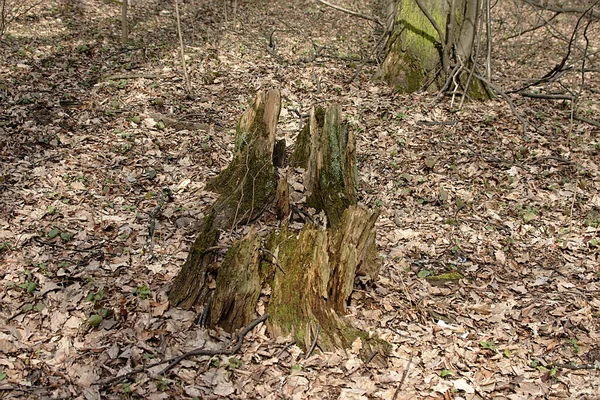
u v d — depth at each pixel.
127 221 6.65
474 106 10.52
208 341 4.88
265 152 6.75
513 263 6.34
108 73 11.16
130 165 7.92
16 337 4.85
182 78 11.02
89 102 9.66
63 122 8.96
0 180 7.21
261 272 5.27
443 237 6.77
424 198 7.61
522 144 9.13
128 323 5.05
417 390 4.58
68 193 7.12
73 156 7.98
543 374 4.80
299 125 9.38
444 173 8.22
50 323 5.02
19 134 8.42
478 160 8.58
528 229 7.00
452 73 10.56
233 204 6.52
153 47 13.02
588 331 5.33
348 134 6.54
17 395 4.29
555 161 8.60
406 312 5.45
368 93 10.80
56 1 15.96
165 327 5.00
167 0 17.52
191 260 5.20
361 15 11.74
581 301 5.72
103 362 4.64
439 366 4.85
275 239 5.36
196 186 7.43
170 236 6.39
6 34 12.91
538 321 5.46
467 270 6.21
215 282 5.27
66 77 10.88
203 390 4.44
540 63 14.36
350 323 5.08
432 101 10.54
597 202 7.58
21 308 5.16
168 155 8.27
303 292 5.05
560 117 10.28
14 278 5.54
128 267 5.83
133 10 16.31
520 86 12.10
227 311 5.02
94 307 5.19
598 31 17.58
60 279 5.59
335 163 6.48
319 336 4.92
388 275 5.95
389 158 8.57
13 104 9.38
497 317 5.49
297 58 12.80
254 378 4.58
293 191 6.88
